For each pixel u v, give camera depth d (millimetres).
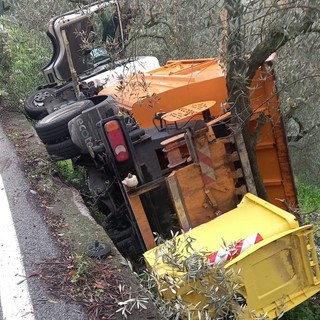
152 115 5309
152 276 3533
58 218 4840
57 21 7781
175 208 4570
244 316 3584
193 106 4910
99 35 7277
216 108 5297
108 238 4434
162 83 5742
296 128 8742
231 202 4777
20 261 4152
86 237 4445
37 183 5684
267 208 4398
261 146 5539
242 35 4730
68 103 6695
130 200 4547
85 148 5215
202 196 4656
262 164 5633
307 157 10508
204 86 5258
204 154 4629
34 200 5266
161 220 4707
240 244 3969
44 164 6086
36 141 7148
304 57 5504
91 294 3637
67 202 5215
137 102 5273
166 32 8562
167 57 8648
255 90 5281
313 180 10922
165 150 4590
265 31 4590
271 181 5645
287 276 4043
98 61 7906
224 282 3496
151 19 6633
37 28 10523
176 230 4734
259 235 4027
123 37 6891
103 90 6555
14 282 3883
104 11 6961
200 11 5395
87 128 5156
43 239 4457
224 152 4711
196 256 3500
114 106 5227
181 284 3553
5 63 9500
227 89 5039
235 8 4340
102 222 5254
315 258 4160
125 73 6492
